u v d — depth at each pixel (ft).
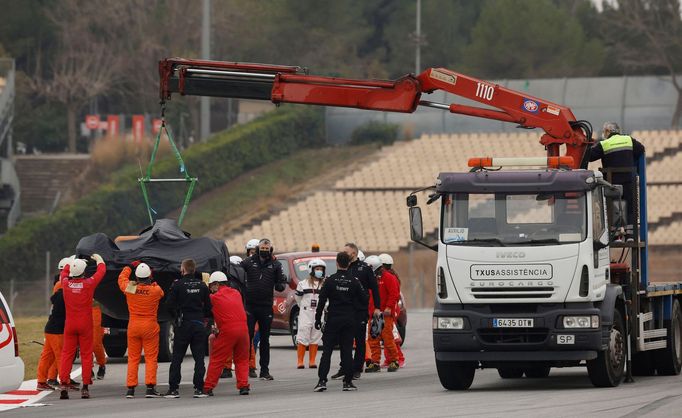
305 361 152.46
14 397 113.60
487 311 106.11
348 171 438.81
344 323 111.14
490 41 575.79
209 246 121.49
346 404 97.96
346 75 580.30
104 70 526.98
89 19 537.65
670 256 341.21
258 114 524.11
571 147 120.47
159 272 120.06
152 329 110.52
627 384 113.09
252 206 413.18
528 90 481.87
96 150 444.14
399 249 359.05
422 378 124.77
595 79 475.72
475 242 107.04
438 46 619.26
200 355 109.81
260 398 106.42
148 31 540.93
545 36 570.46
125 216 391.24
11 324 99.91
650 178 395.55
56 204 424.46
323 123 484.74
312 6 574.56
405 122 476.95
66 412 98.37
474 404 95.25
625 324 113.39
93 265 119.85
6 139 427.74
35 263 356.38
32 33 564.71
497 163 112.16
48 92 524.93
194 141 523.70
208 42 359.46
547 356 105.19
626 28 597.93
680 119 463.42
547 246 105.40
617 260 115.96
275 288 127.03
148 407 100.58
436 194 109.91
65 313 116.67
